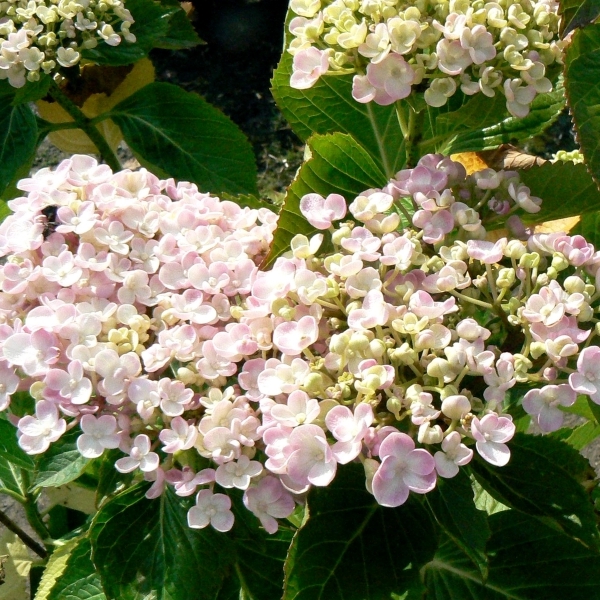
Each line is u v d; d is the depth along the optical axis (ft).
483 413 2.22
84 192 2.60
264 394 2.26
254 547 2.55
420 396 2.18
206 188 3.74
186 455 2.39
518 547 2.60
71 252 2.56
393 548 2.29
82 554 2.63
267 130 6.77
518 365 2.23
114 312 2.42
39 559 3.25
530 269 2.37
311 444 2.16
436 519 2.27
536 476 2.33
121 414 2.34
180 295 2.45
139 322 2.39
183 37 4.31
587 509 2.31
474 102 2.53
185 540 2.42
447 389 2.19
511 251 2.33
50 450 2.47
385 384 2.17
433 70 2.47
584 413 2.89
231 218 2.66
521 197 2.49
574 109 2.40
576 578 2.56
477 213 2.43
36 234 2.52
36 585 3.33
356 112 2.86
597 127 2.39
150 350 2.35
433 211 2.44
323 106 2.86
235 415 2.28
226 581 2.58
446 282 2.31
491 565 2.61
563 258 2.33
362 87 2.45
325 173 2.68
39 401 2.32
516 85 2.46
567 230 3.31
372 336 2.26
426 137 2.83
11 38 3.32
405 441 2.12
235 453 2.25
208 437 2.26
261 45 7.57
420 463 2.11
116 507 2.45
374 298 2.29
